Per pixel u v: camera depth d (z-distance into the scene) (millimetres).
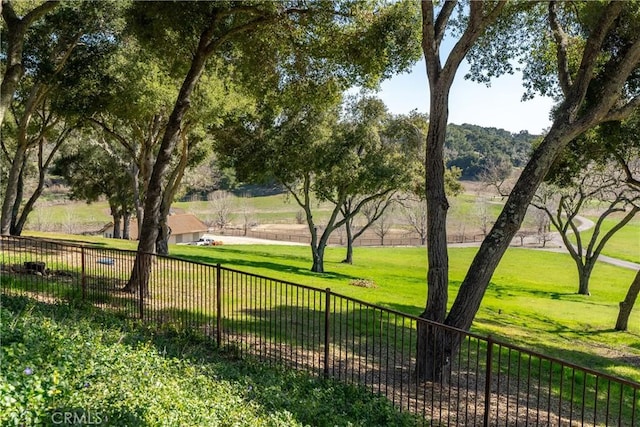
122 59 15688
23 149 18109
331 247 50000
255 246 45969
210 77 17016
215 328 9188
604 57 11234
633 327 17750
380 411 5926
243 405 5180
